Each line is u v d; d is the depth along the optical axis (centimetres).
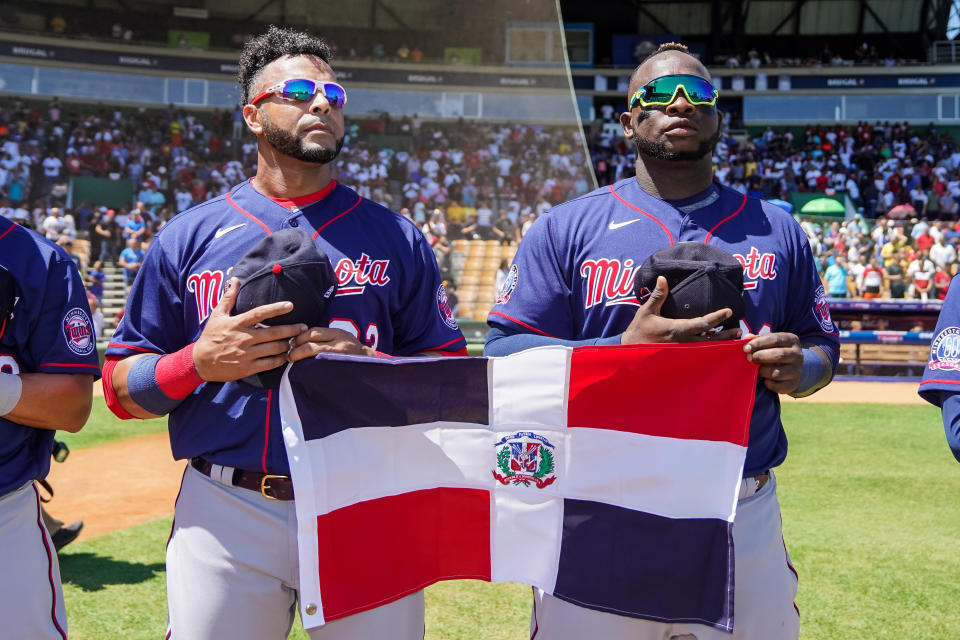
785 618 235
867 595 432
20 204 1733
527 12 1828
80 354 232
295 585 229
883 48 3975
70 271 237
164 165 1881
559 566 237
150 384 226
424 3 1816
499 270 1683
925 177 3012
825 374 243
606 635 234
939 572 467
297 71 241
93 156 1825
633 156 3103
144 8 1956
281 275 218
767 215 253
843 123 3466
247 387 230
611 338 237
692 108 240
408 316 255
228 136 1970
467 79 1830
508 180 1806
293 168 245
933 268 1552
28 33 1886
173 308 244
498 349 256
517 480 241
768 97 3491
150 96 1961
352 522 232
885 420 980
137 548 495
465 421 242
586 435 238
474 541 244
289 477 226
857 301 1430
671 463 232
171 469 702
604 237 249
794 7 3859
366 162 1823
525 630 387
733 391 229
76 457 744
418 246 255
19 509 225
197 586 227
